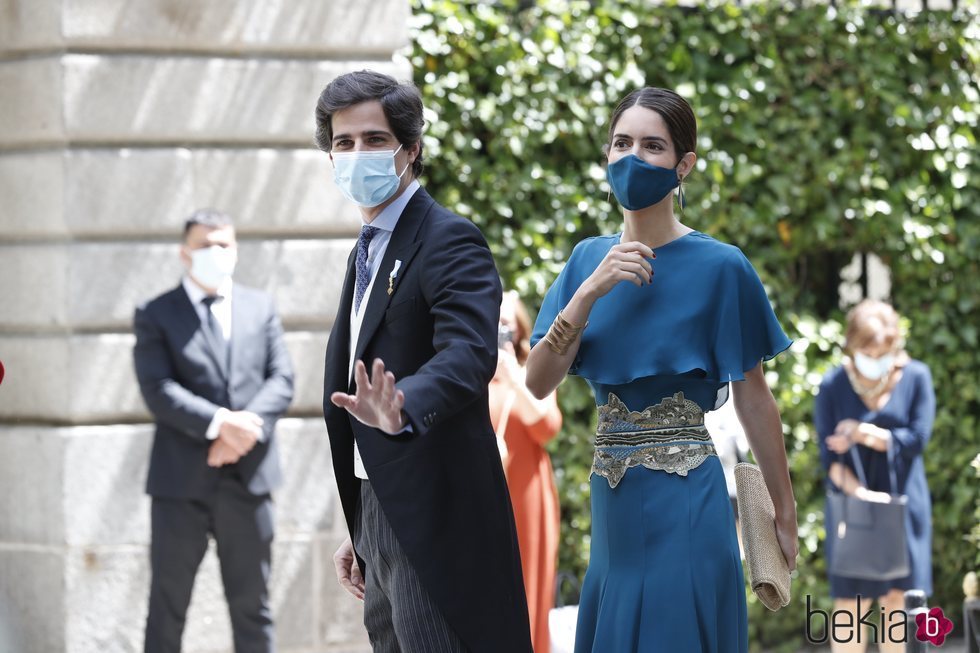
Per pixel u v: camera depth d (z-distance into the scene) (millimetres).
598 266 9070
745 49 18984
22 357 15914
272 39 16016
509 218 17906
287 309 16125
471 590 7875
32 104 15609
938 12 20156
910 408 16422
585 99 18125
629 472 8883
